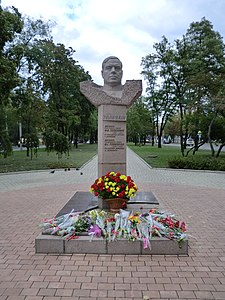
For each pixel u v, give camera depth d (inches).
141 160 872.3
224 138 824.9
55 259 156.1
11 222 227.9
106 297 119.7
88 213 195.8
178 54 1085.1
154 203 250.2
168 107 1237.1
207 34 1018.7
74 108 1270.9
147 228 168.4
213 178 494.9
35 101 893.8
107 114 245.4
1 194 348.5
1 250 169.8
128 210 224.5
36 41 1004.6
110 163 247.8
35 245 164.9
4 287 127.8
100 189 203.2
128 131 2411.4
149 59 1200.8
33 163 741.3
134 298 119.0
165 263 151.5
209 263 152.3
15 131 1878.7
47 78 1070.4
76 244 163.2
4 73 572.7
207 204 291.4
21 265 149.3
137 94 248.2
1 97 601.3
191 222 227.5
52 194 346.6
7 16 604.1
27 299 118.4
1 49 599.8
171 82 1155.9
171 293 122.8
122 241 161.8
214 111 720.3
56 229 168.4
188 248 172.9
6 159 874.1
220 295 121.6
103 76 258.2
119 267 146.5
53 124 978.7
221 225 219.8
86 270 143.2
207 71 844.0
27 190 375.2
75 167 649.6
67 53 1129.4
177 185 416.5
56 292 123.5
